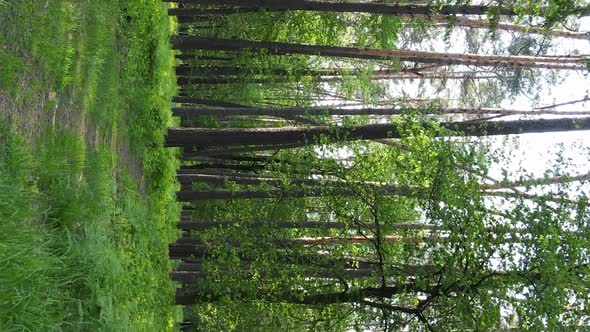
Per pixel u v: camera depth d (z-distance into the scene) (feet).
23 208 17.98
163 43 39.63
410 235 34.09
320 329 35.01
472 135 32.37
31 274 16.35
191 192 47.96
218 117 66.95
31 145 20.79
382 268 32.14
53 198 21.35
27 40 20.49
